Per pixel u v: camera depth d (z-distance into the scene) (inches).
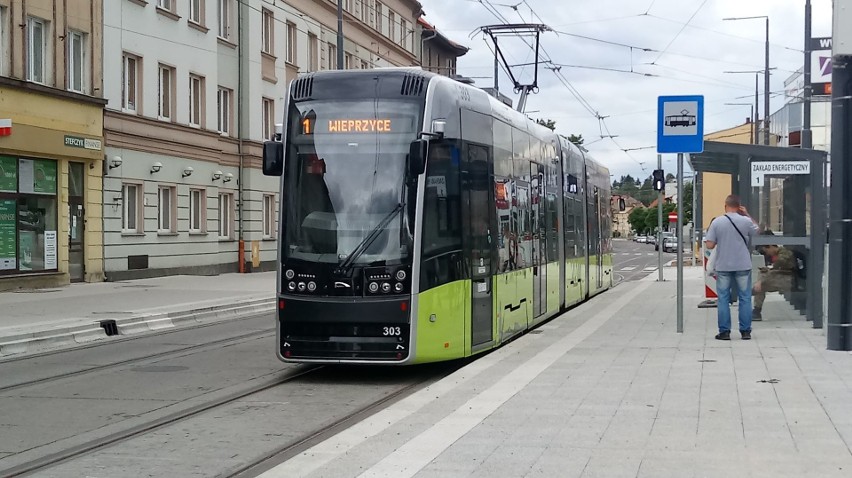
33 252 1003.9
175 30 1253.1
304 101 448.8
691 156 677.9
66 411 379.6
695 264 1878.7
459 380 399.9
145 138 1184.8
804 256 599.2
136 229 1190.3
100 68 1090.1
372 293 424.8
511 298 545.6
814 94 1245.7
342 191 435.2
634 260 2442.2
